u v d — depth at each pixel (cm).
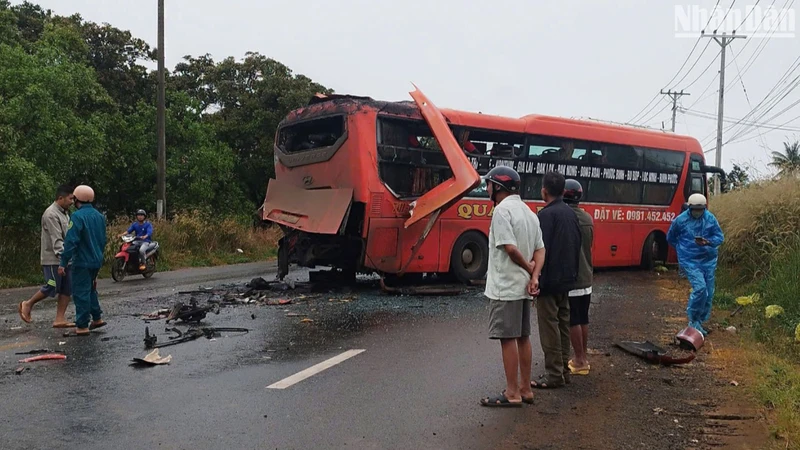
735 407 557
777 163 1416
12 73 1580
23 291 1240
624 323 927
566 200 652
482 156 1287
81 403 537
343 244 1187
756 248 1260
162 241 1855
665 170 1664
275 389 584
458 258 1251
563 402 565
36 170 1416
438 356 712
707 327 912
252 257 2112
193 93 2812
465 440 470
